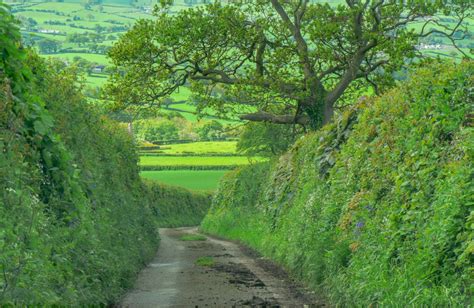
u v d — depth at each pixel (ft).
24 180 43.19
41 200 47.55
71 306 39.65
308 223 77.66
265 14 165.89
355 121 88.17
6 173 38.17
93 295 46.26
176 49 160.04
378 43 157.38
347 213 63.72
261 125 238.07
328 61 170.40
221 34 157.07
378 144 65.10
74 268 45.39
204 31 154.61
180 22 154.10
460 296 37.04
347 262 57.26
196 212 371.15
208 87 167.53
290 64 164.14
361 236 56.03
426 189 48.93
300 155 117.19
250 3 165.78
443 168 48.98
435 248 42.52
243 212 172.76
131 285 63.87
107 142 92.32
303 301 55.36
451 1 155.94
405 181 52.19
